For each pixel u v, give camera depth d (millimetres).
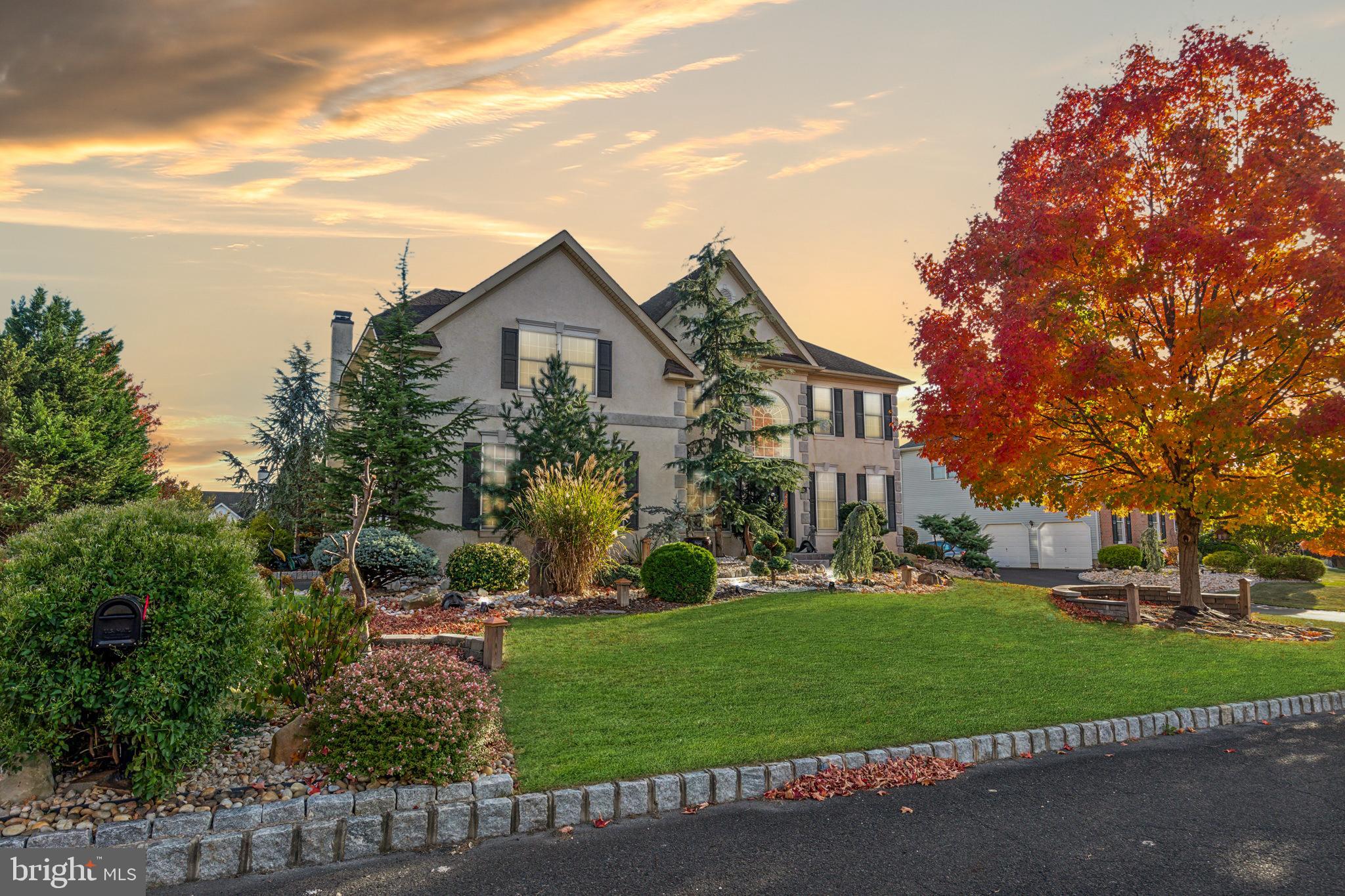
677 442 23531
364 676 6352
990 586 18891
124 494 20312
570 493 16062
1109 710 8594
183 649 5457
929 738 7363
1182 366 13531
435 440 18438
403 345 18656
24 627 5277
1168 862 5086
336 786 5738
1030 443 14492
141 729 5250
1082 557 34406
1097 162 14430
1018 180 15672
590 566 16156
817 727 7543
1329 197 12477
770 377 24922
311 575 18172
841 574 18797
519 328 21438
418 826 5340
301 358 26656
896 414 31203
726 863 5035
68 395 20156
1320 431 11820
